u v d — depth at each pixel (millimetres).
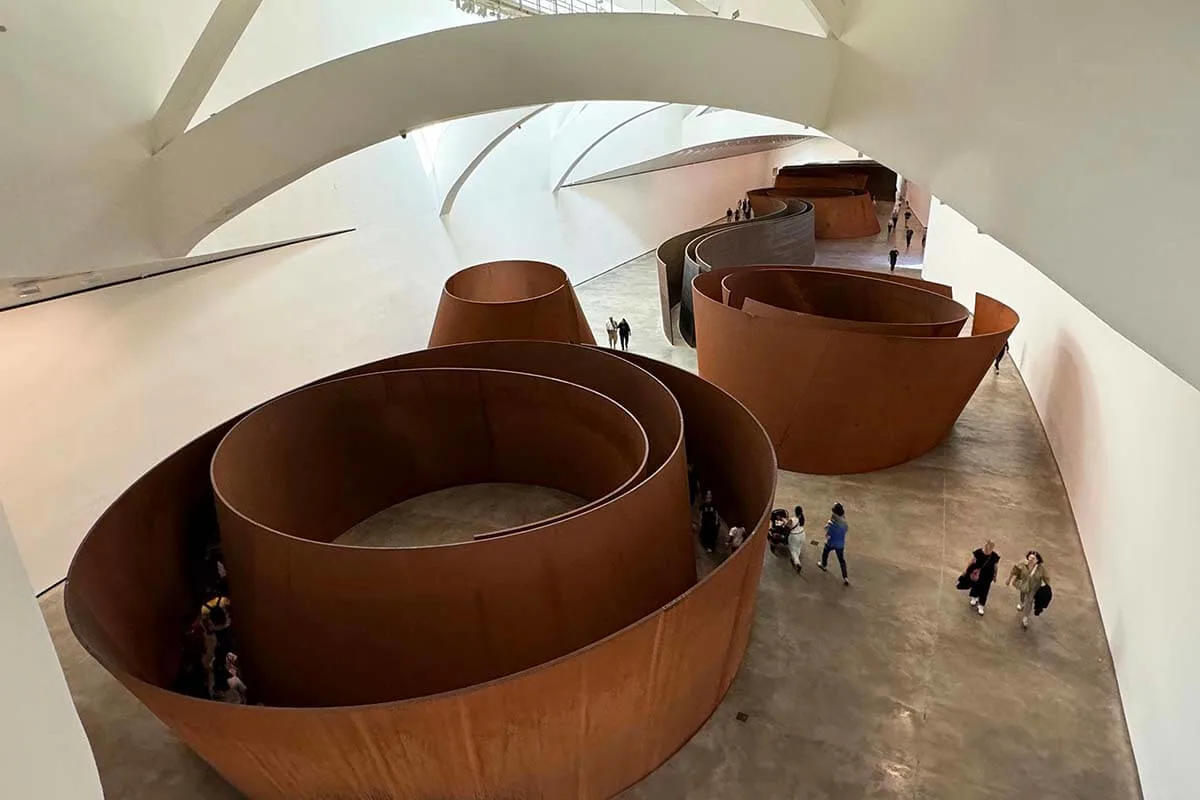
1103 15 3029
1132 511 7645
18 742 1326
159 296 10953
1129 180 2947
